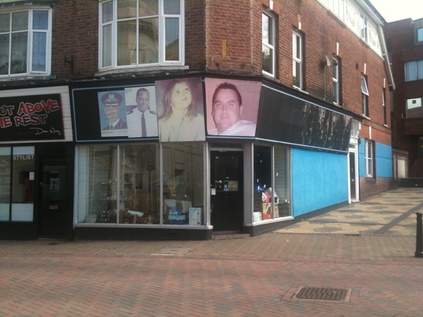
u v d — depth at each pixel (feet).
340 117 55.42
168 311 18.83
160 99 37.29
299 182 46.01
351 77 60.90
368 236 36.65
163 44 37.83
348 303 19.38
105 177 40.42
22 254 34.14
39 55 42.01
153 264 28.60
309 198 48.01
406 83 104.58
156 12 38.45
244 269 26.58
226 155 38.83
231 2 37.76
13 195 42.75
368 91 68.49
